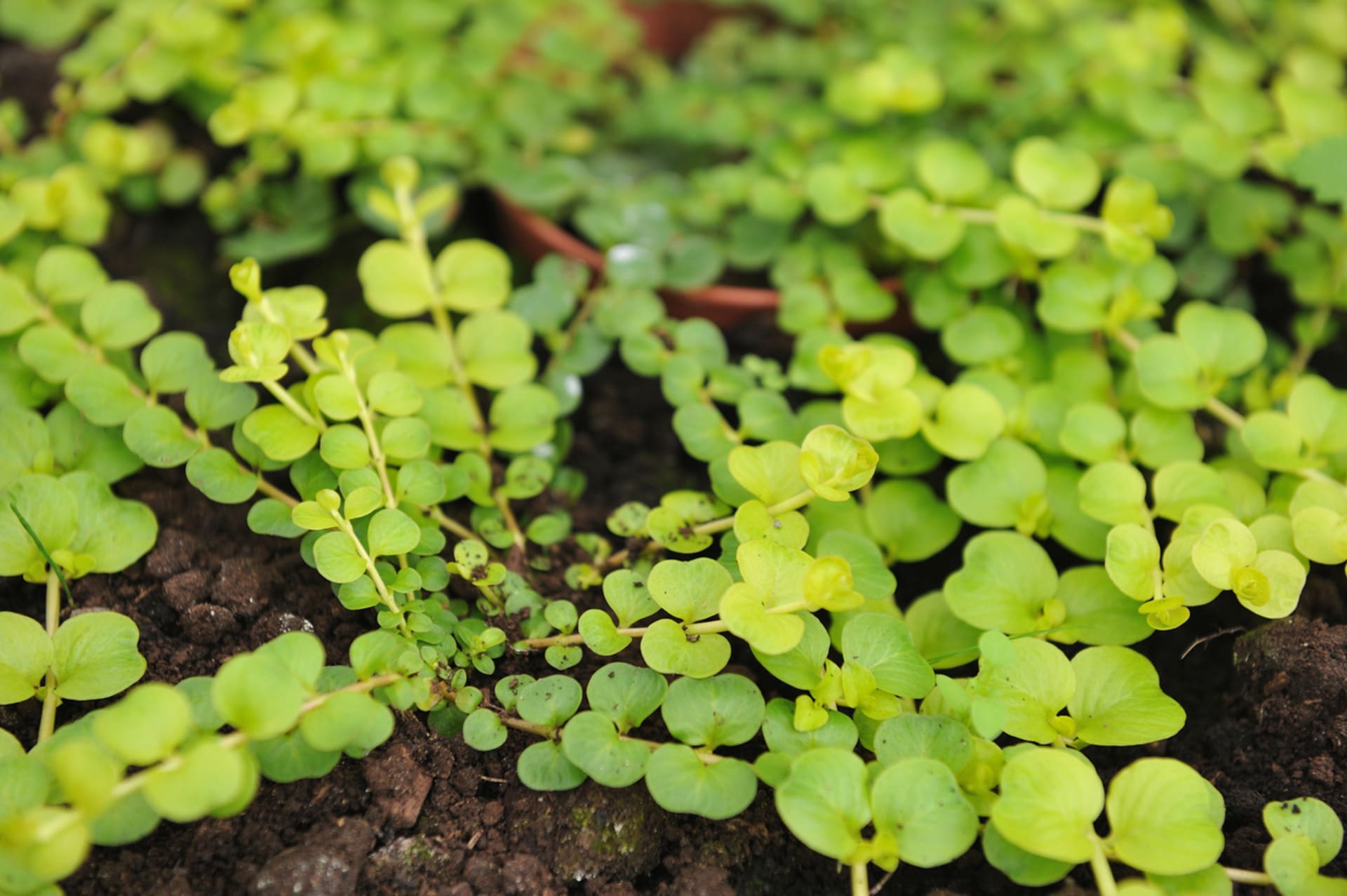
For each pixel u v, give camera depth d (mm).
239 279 385
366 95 468
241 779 330
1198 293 473
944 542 407
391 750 370
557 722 364
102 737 327
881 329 469
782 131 507
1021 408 417
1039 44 511
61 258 415
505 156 481
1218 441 441
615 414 452
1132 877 361
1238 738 384
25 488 376
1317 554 376
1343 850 367
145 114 499
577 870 363
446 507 414
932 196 459
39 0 499
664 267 460
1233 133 459
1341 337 469
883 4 545
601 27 535
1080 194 436
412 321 469
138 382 414
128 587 390
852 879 362
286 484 416
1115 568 375
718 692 363
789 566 366
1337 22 508
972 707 352
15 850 323
